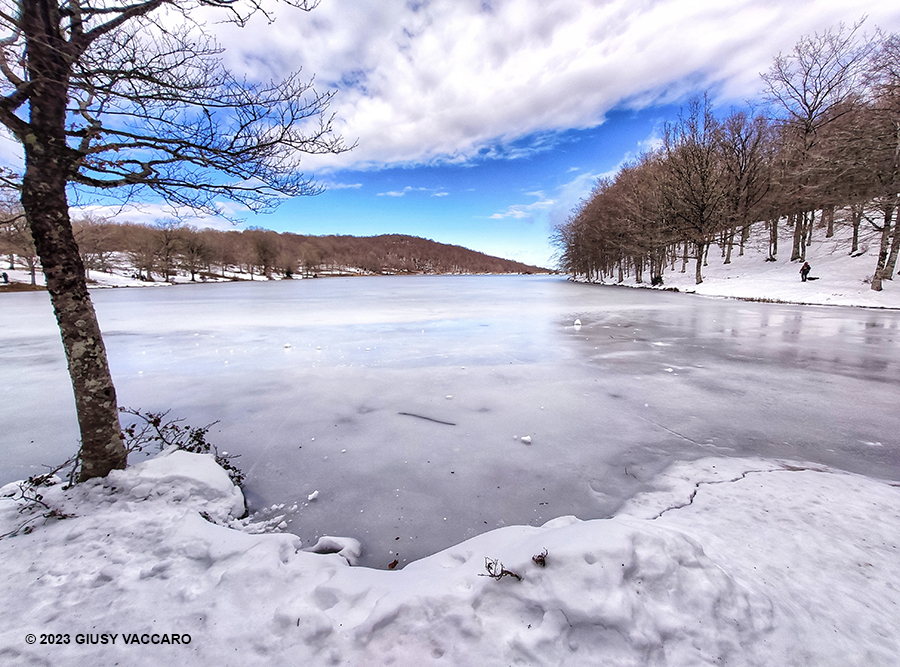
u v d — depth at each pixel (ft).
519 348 30.53
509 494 11.16
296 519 10.16
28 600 6.40
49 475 10.44
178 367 25.44
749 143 96.99
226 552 7.51
